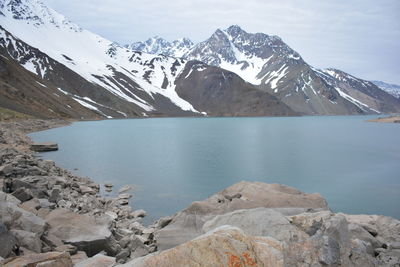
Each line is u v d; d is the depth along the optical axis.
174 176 43.84
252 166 52.34
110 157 59.78
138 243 15.51
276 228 12.49
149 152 67.19
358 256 8.32
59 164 51.16
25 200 18.97
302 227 12.59
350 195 35.78
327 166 53.12
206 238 7.79
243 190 25.20
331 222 11.77
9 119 115.12
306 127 167.38
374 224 16.38
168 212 28.00
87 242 14.70
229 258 7.43
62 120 170.75
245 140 95.00
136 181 40.66
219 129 145.25
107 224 17.28
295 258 7.77
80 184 34.69
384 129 152.50
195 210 20.31
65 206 22.05
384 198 34.56
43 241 13.84
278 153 67.75
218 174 46.09
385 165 54.38
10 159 34.50
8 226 13.30
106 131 125.25
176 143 85.06
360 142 91.69
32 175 28.44
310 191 37.56
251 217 13.29
